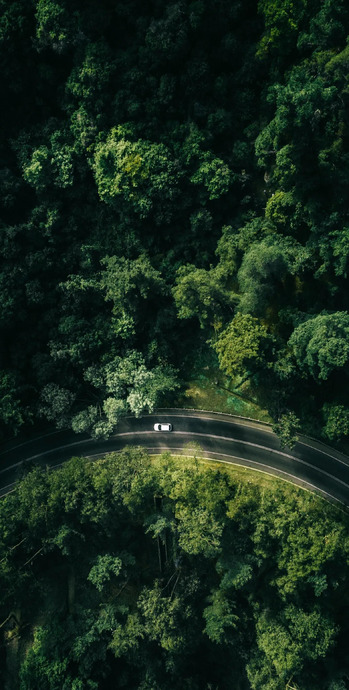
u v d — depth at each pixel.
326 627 92.56
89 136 99.00
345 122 89.19
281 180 92.44
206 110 98.69
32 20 96.56
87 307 105.06
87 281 102.56
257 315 97.75
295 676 96.31
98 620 99.50
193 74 95.81
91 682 98.44
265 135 93.25
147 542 104.25
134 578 103.94
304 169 89.00
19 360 104.50
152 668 101.38
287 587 90.88
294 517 90.75
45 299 103.88
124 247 104.12
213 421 104.69
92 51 96.00
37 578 102.31
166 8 94.69
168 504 97.81
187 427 105.44
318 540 89.19
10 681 105.12
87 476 96.88
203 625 101.50
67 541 97.25
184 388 105.19
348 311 96.19
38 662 99.19
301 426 101.12
